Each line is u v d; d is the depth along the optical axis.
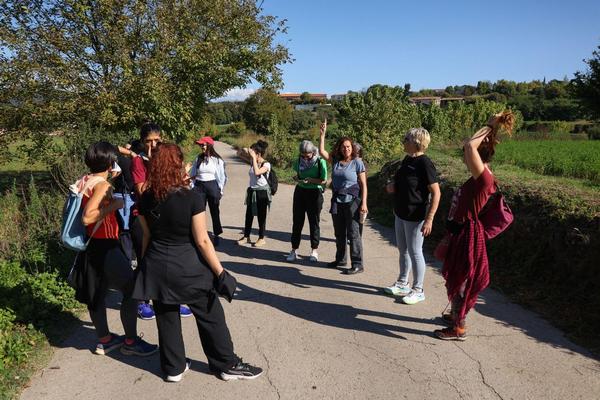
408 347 3.96
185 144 19.27
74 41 11.65
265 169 7.11
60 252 5.90
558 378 3.45
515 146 23.09
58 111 11.20
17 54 11.02
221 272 3.22
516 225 5.88
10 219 6.56
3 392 3.20
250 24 14.91
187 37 13.09
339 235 6.02
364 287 5.43
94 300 3.66
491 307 4.77
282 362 3.71
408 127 20.02
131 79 11.49
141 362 3.72
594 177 13.16
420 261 4.85
